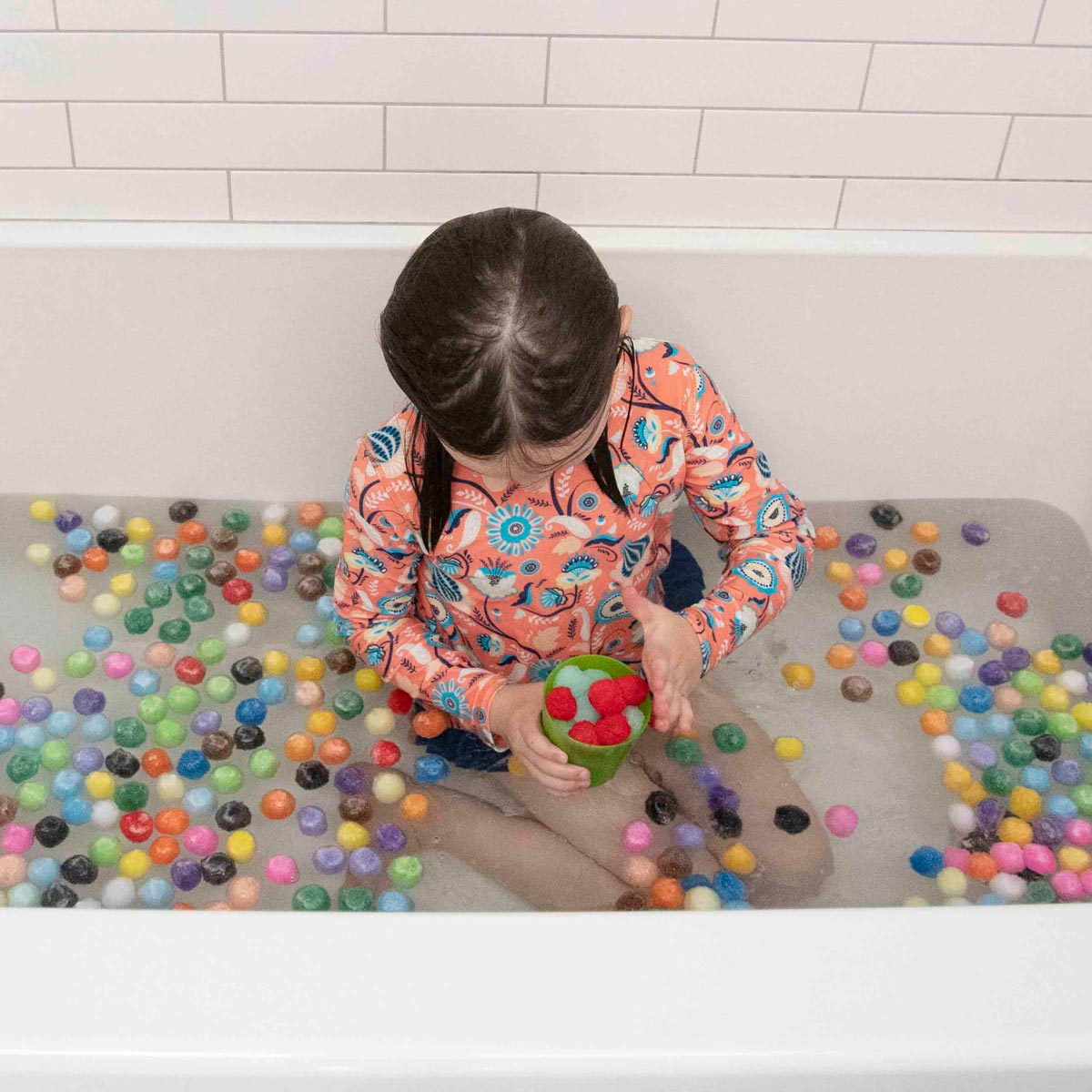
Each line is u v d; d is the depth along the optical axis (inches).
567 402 33.4
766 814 49.6
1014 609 60.8
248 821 50.3
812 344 59.2
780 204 58.3
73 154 55.2
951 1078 28.2
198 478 62.2
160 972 28.7
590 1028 28.0
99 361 58.3
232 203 56.9
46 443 60.6
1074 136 57.0
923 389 60.8
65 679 56.7
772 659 58.8
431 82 53.8
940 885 49.2
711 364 59.8
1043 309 58.9
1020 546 64.1
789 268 57.1
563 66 53.7
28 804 50.3
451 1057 27.5
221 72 53.2
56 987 28.3
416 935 29.6
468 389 33.0
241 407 60.1
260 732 53.4
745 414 61.3
